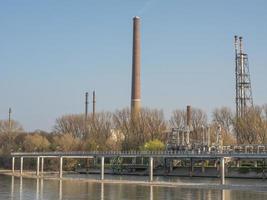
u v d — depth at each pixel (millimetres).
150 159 180875
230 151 177375
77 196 126125
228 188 144375
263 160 188625
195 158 197125
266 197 122750
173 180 179375
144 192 135250
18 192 135375
